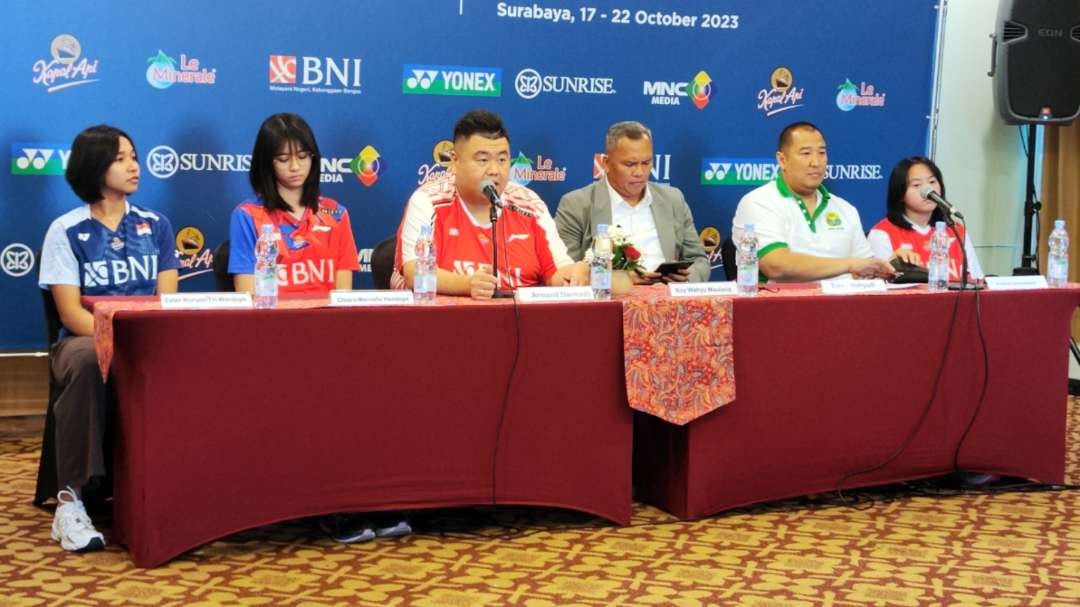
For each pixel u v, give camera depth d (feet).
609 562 10.54
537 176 17.10
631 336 11.34
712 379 11.59
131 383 9.98
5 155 14.74
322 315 10.43
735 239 15.14
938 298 12.78
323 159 16.12
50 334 11.94
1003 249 20.07
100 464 10.65
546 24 16.89
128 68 15.11
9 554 10.44
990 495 13.24
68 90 14.89
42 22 14.69
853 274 14.01
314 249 12.92
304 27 15.81
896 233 15.53
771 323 11.95
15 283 14.98
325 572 10.12
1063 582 10.21
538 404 11.27
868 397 12.57
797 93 18.22
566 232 15.11
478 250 12.59
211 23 15.39
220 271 13.05
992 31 19.36
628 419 11.60
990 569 10.53
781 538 11.38
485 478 11.17
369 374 10.66
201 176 15.60
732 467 11.98
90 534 10.53
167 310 9.87
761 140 18.11
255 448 10.34
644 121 17.51
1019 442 13.47
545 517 11.98
